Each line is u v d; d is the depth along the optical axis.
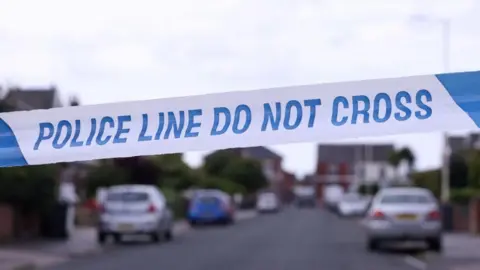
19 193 25.00
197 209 41.06
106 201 26.22
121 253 22.23
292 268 17.70
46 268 17.88
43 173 25.73
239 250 23.31
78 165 47.00
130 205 26.02
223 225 42.28
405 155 111.56
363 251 22.91
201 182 64.44
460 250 22.77
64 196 29.42
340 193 86.31
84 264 18.81
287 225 43.09
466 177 50.84
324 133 8.84
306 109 8.90
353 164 137.12
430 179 53.03
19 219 25.69
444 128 8.80
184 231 35.53
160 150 8.90
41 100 49.16
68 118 9.06
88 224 35.94
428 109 8.81
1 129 9.12
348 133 8.80
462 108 8.77
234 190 77.19
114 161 44.34
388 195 22.73
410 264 18.77
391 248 23.89
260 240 28.50
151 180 44.53
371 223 22.23
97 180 43.97
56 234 26.86
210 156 93.00
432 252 21.89
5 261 18.66
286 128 8.87
